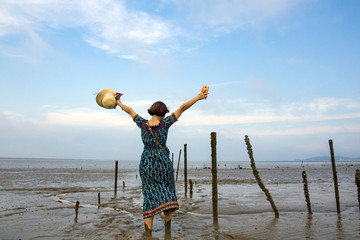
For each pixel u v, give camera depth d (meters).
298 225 5.10
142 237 4.00
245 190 12.84
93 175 27.00
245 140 6.31
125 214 6.06
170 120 3.97
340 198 9.43
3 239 3.98
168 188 4.04
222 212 6.64
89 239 3.94
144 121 4.09
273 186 15.55
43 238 4.02
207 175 31.50
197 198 9.54
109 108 4.44
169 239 3.95
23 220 5.32
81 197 9.59
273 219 5.70
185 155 11.56
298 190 12.68
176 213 6.30
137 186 15.34
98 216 5.78
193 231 4.52
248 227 4.91
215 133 5.55
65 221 5.23
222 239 4.05
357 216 6.07
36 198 9.25
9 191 11.82
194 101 3.98
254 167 6.14
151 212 3.96
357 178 6.62
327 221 5.49
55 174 27.70
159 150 4.00
